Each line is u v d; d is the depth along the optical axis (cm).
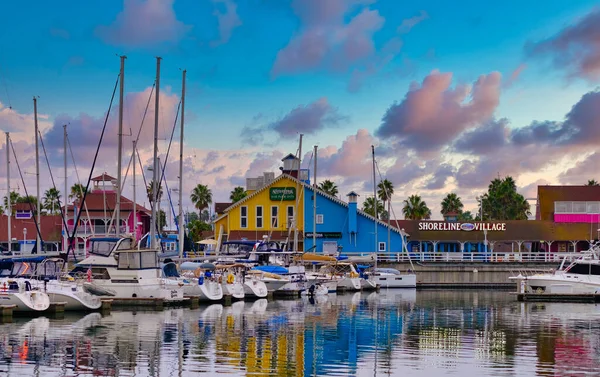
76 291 4150
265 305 4928
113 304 4438
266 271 5972
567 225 8944
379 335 3453
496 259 7756
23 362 2689
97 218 9106
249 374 2541
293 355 2889
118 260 4484
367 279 6881
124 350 2941
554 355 2923
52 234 9112
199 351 2944
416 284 7438
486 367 2673
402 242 8331
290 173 8875
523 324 3906
